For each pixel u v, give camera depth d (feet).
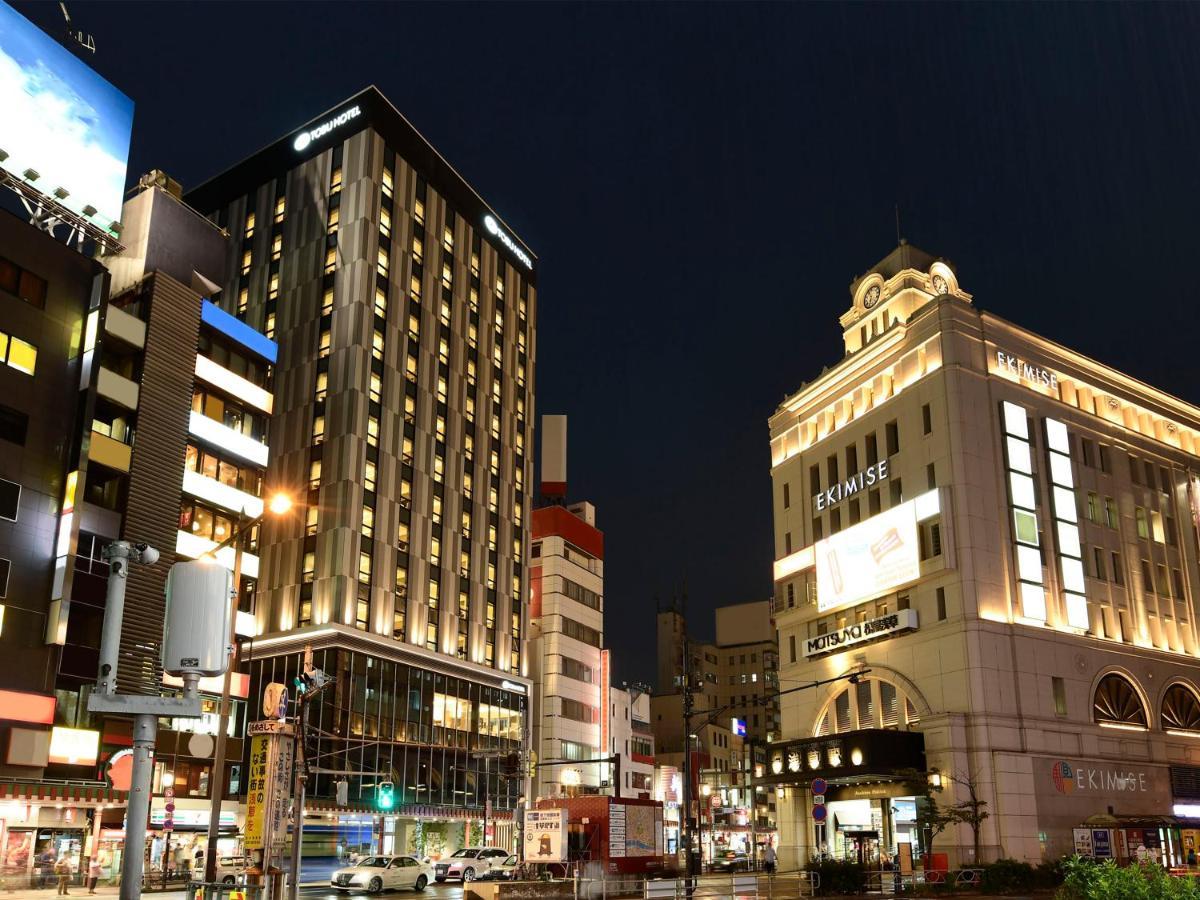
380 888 152.66
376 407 264.31
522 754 215.31
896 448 214.07
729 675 500.33
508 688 293.64
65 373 167.94
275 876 78.13
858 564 212.84
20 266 164.25
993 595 189.37
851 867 145.38
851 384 231.30
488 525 304.09
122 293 198.39
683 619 144.66
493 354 325.01
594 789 338.75
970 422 199.00
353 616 241.14
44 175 179.63
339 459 252.01
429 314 294.25
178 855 178.60
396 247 284.41
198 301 201.57
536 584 345.72
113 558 28.30
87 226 186.91
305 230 286.05
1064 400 220.84
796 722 226.17
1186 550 233.14
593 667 356.18
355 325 263.29
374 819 232.53
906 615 194.80
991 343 209.15
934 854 174.70
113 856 162.61
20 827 147.84
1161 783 200.34
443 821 254.88
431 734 258.78
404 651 254.06
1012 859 161.79
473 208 327.47
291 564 249.55
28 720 150.41
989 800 175.01
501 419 322.55
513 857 192.75
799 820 215.10
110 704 26.43
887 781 191.62
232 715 197.16
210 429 207.82
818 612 223.30
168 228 210.79
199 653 26.22
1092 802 186.80
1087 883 51.34
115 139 194.59
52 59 184.44
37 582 156.76
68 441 165.99
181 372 193.67
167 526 183.21
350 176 282.56
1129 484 225.97
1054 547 202.80
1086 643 199.52
